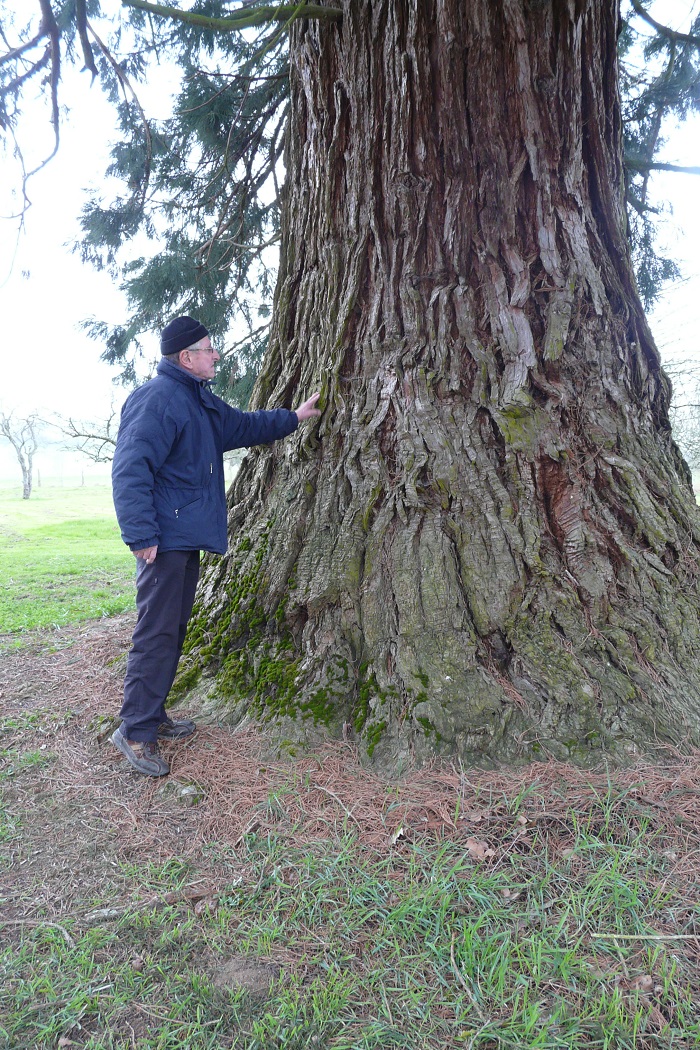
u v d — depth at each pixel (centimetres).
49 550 1252
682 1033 150
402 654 280
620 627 285
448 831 220
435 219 324
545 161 321
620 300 348
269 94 583
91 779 274
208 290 691
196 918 193
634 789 231
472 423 310
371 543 306
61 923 194
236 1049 152
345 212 348
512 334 314
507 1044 150
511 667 274
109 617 592
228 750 275
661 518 307
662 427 361
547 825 219
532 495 298
